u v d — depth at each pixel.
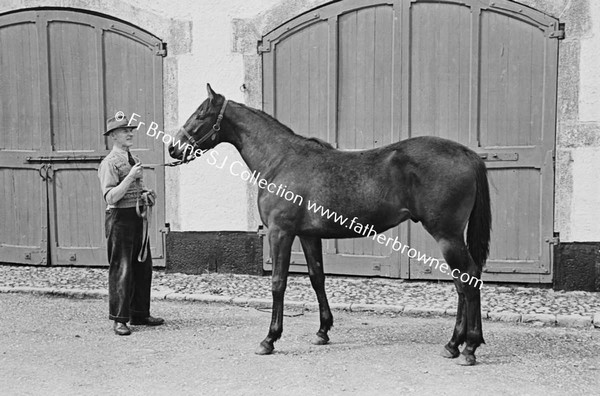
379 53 7.38
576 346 5.33
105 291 7.13
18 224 8.44
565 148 6.92
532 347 5.30
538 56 6.96
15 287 7.34
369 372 4.71
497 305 6.45
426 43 7.25
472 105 7.15
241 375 4.69
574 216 6.94
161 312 6.51
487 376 4.62
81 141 8.24
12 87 8.37
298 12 7.55
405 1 7.25
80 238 8.34
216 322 6.12
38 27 8.21
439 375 4.64
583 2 6.78
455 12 7.14
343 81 7.52
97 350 5.29
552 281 7.05
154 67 7.95
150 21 7.92
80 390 4.46
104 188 5.73
